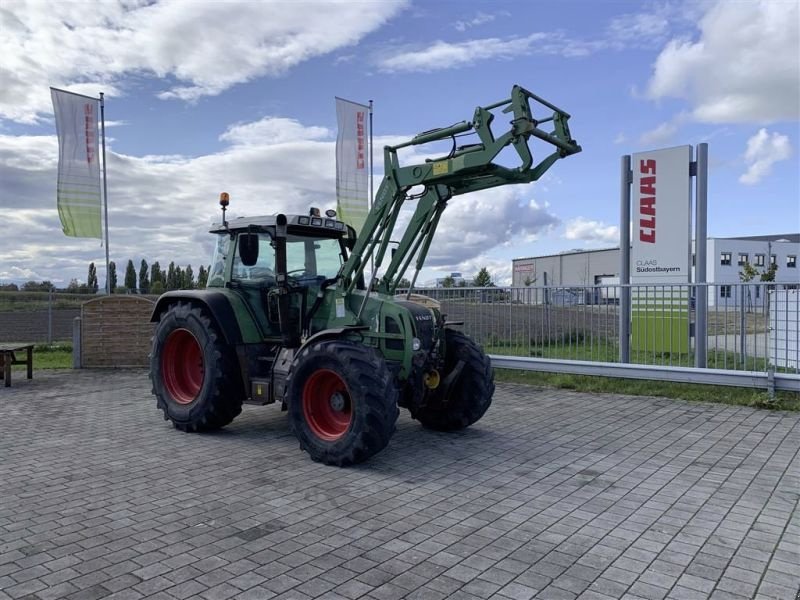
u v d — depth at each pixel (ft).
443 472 17.28
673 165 33.14
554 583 10.73
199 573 11.09
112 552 11.98
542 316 32.58
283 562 11.53
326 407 18.74
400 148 20.21
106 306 40.01
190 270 92.94
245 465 17.99
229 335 21.03
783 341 26.21
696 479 16.56
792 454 18.93
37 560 11.64
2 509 14.37
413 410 20.94
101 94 49.96
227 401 21.57
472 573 11.10
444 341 21.40
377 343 20.34
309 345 18.70
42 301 56.90
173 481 16.47
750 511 14.17
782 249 187.73
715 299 27.91
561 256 144.36
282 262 20.83
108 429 22.74
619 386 30.27
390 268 21.08
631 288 30.14
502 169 18.34
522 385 32.40
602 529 13.15
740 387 27.91
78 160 49.01
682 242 33.09
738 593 10.37
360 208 57.26
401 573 11.10
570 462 18.24
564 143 18.85
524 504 14.70
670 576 10.98
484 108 18.08
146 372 38.37
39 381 34.78
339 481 16.47
